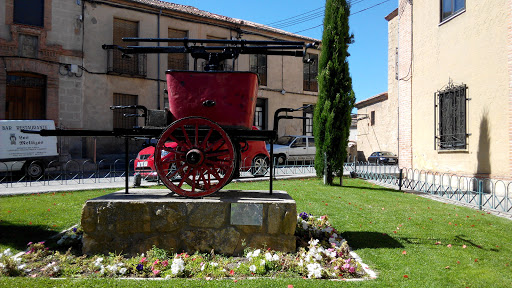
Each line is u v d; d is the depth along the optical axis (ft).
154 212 13.60
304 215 17.34
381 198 27.61
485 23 31.19
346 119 36.78
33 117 53.52
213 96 14.85
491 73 30.50
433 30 38.42
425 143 39.68
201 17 67.87
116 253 13.46
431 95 38.65
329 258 13.14
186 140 14.57
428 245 15.34
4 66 50.19
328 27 37.52
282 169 49.78
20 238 15.85
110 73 59.16
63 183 37.60
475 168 32.09
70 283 10.50
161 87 64.49
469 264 12.99
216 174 14.48
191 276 11.59
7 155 41.83
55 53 54.34
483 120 31.27
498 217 21.68
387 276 11.63
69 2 55.62
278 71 78.59
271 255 12.84
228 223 13.67
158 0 70.18
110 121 59.36
